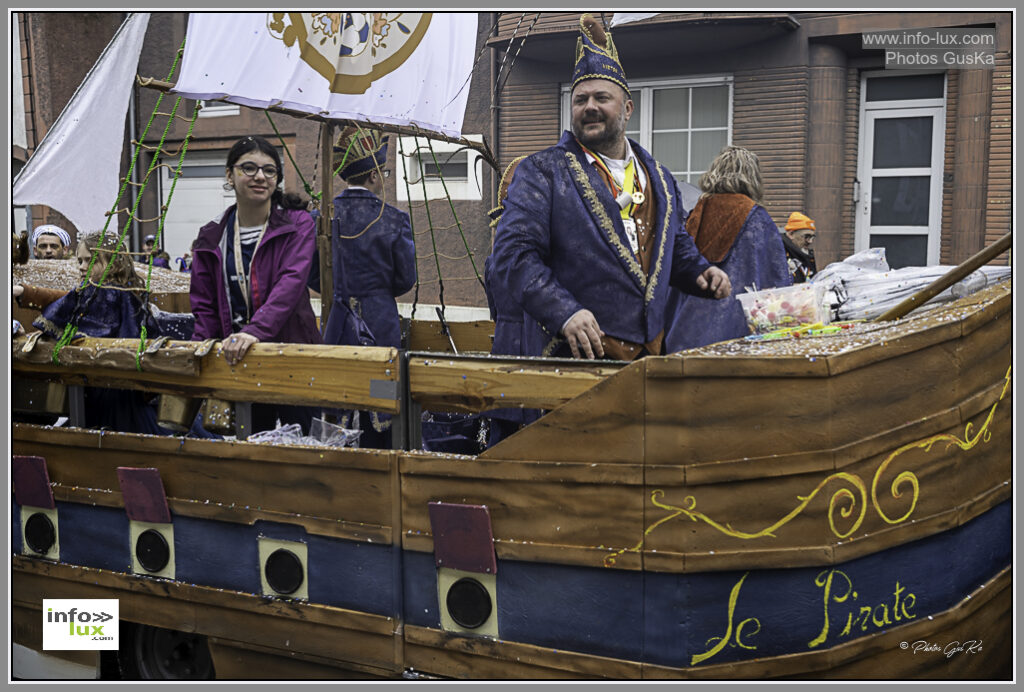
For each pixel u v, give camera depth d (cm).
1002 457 263
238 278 345
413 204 670
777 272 344
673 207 324
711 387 219
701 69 685
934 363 236
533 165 312
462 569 248
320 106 328
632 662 229
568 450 233
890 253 620
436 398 263
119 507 308
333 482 266
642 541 225
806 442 221
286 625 277
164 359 302
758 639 226
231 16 310
